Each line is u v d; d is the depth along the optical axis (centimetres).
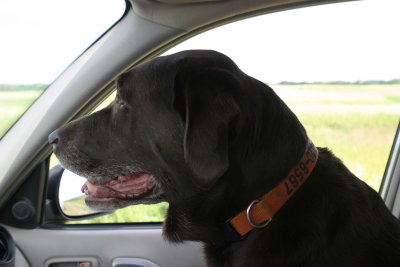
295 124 150
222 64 147
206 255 158
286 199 139
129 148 158
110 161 162
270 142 142
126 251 230
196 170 125
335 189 143
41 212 226
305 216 137
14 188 216
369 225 142
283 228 137
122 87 157
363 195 148
